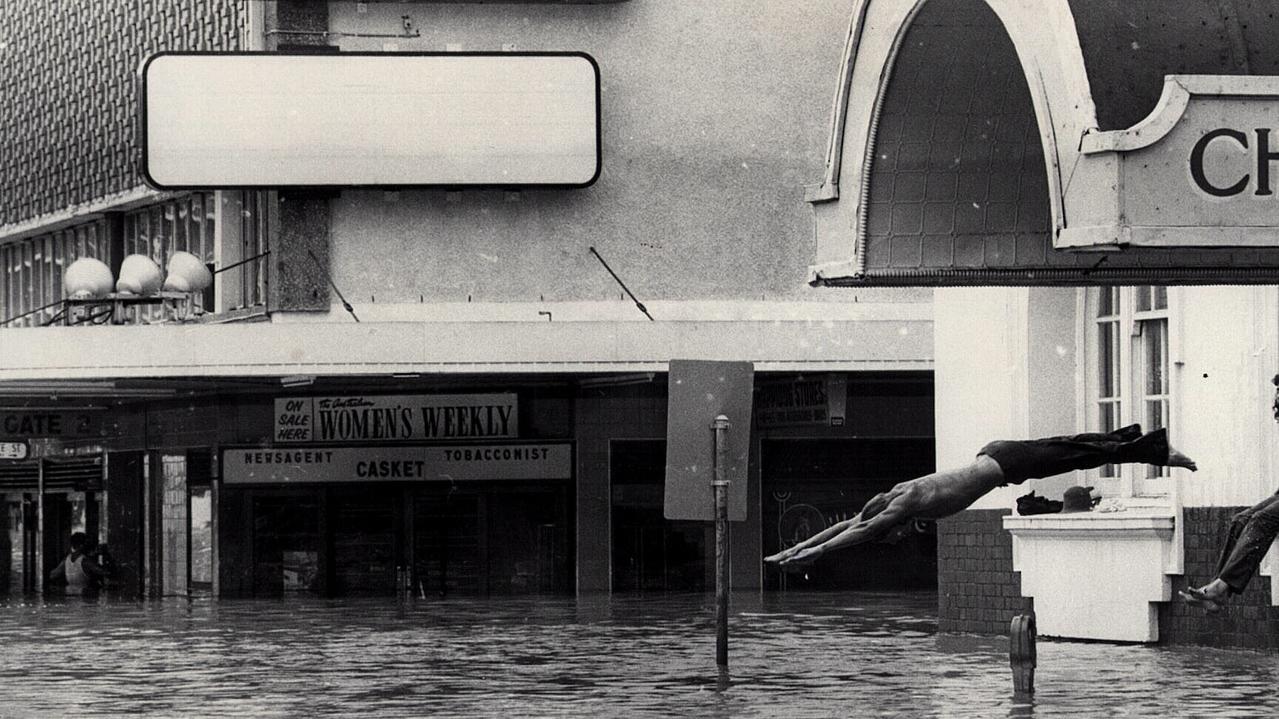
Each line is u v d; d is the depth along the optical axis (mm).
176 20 49906
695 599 44281
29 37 57375
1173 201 14938
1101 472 26453
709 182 47562
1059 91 15242
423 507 50094
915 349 45031
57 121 55938
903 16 17125
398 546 50000
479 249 47094
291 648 27875
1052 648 24516
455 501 50000
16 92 58156
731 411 20594
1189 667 21188
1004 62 17359
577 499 49750
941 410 28797
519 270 47156
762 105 47656
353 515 50281
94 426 54094
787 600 42906
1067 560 25844
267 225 47156
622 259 47281
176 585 52000
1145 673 20562
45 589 57219
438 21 46969
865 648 25750
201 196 50656
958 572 28859
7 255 61188
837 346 44875
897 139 18016
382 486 50031
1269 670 20688
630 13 47375
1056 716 16531
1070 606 25797
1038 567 26531
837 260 18359
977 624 28344
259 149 45406
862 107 17953
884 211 18203
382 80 45719
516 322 44656
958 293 28375
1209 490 23391
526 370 44625
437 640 29234
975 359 27906
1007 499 27516
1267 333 22516
